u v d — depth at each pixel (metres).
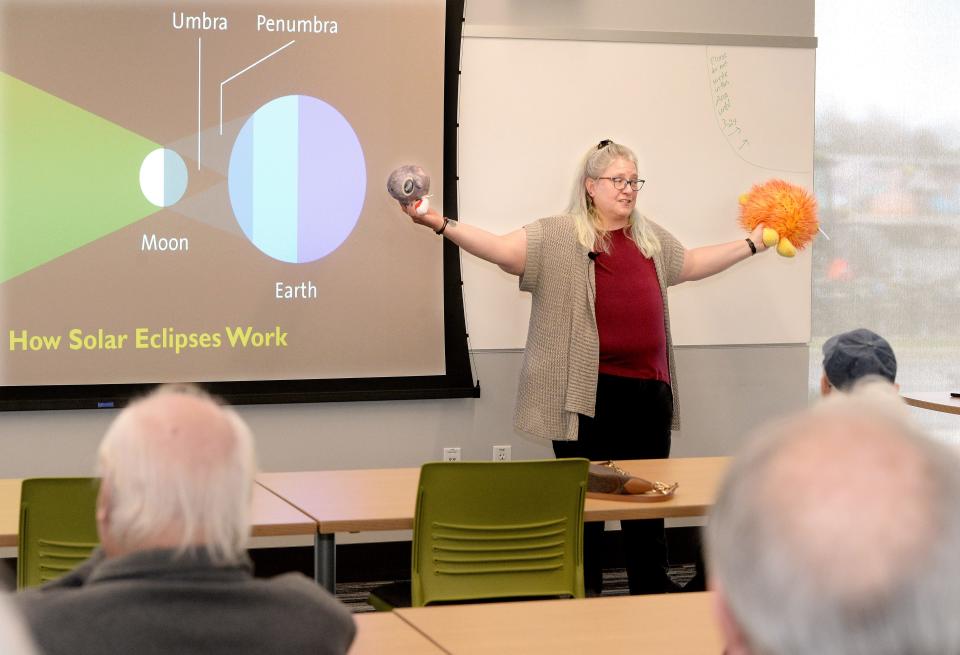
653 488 3.14
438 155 4.86
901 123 5.46
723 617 0.76
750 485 0.74
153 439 1.34
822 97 5.36
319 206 4.76
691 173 5.16
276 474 3.49
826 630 0.68
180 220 4.63
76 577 1.41
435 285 4.89
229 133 4.66
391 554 5.00
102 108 4.54
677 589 4.01
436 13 4.81
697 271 4.36
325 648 1.39
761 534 0.71
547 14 4.98
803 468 0.72
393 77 4.80
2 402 4.50
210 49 4.63
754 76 5.19
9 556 4.63
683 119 5.13
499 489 2.89
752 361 5.29
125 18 4.54
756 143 5.21
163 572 1.33
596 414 4.02
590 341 3.97
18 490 3.19
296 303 4.76
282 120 4.71
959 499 0.70
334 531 2.85
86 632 1.29
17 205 4.48
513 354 5.04
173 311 4.64
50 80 4.49
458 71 4.86
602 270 4.02
